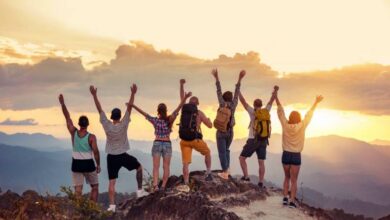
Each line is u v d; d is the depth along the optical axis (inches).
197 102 534.9
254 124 598.5
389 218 536.4
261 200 576.1
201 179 565.3
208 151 547.8
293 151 539.8
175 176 578.2
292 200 550.6
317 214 548.7
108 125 487.8
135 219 458.9
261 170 619.8
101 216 465.1
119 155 493.4
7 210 459.5
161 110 514.6
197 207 441.4
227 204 515.5
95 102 494.9
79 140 486.6
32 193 494.0
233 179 605.9
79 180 492.7
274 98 573.3
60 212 465.1
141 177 509.7
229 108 579.8
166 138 516.1
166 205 450.6
